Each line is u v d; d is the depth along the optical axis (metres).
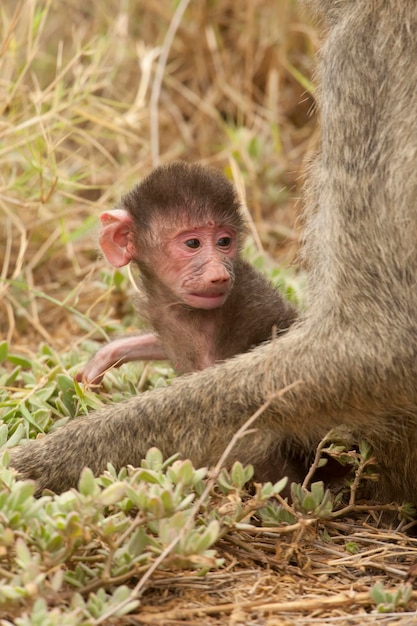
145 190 9.27
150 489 6.82
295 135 16.69
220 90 17.05
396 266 7.61
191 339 9.16
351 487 8.30
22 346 12.00
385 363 7.58
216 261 8.84
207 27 17.28
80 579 6.72
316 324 7.83
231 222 9.12
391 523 8.55
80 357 10.56
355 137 7.76
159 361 10.28
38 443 8.43
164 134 16.66
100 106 13.80
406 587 7.03
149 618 6.63
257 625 6.71
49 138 12.61
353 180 7.75
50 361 10.54
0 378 10.11
